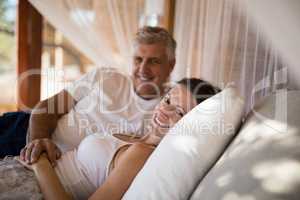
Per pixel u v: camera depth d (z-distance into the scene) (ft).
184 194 2.75
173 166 2.79
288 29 2.27
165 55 4.96
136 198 2.83
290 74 2.83
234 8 4.33
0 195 3.04
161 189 2.74
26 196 3.10
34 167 3.43
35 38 8.17
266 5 2.48
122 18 7.29
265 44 3.43
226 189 2.17
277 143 2.24
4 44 8.32
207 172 2.80
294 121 2.41
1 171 3.33
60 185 3.29
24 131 4.92
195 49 5.74
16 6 8.07
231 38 4.45
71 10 7.19
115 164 3.48
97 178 3.63
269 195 1.85
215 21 4.92
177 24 6.69
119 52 7.43
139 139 3.90
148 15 7.34
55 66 8.42
